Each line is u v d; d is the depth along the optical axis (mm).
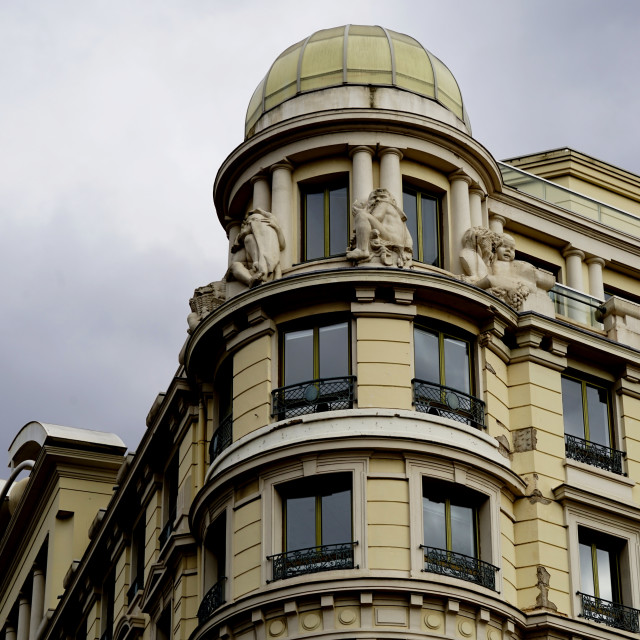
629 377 44406
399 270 41156
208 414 44938
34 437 65438
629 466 43500
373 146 43688
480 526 40219
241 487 40844
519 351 43250
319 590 37906
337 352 41188
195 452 45281
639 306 45719
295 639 37750
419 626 37656
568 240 47938
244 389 41906
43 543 63375
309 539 39375
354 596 37875
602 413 44219
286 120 44125
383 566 38312
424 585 37875
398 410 39875
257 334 42094
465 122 46844
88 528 61656
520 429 42312
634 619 41406
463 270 43094
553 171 53469
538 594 40188
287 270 42906
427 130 44000
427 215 44125
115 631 50344
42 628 60812
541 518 41156
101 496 62500
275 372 41688
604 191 54000
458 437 40156
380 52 45938
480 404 41469
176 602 44031
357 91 44625
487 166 45375
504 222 46781
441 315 41781
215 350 44094
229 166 45531
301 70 46062
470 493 40125
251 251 43000
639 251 49438
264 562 39219
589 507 41875
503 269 43812
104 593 55219
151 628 46969
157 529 48562
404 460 39469
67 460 62469
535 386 42844
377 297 41281
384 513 38875
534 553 40688
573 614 40375
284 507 39969
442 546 39406
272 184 44312
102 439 63344
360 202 42375
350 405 40219
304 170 44281
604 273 48969
